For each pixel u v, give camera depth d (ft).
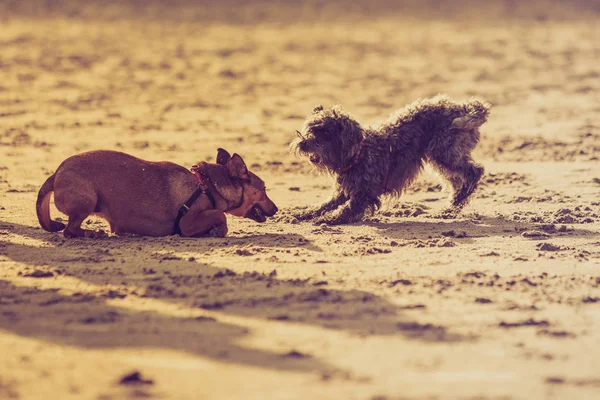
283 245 41.60
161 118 94.17
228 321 29.84
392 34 192.75
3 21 198.49
